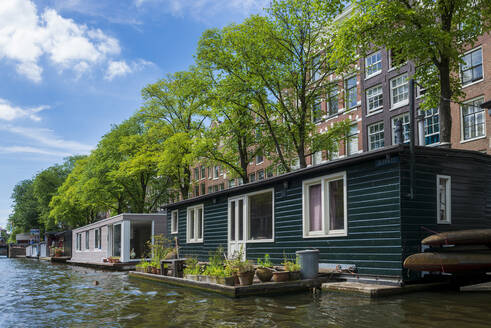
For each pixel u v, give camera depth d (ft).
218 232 57.62
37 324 24.54
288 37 69.10
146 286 43.47
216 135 86.89
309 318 22.65
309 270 35.17
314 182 40.70
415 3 45.52
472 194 35.60
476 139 66.44
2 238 373.20
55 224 201.57
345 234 36.09
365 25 45.88
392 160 32.40
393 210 31.94
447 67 45.44
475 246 31.07
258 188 49.39
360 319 21.74
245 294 31.81
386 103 80.94
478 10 45.50
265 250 47.26
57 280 58.13
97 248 99.09
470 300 26.35
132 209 137.18
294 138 72.02
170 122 117.39
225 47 75.61
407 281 30.94
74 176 162.61
